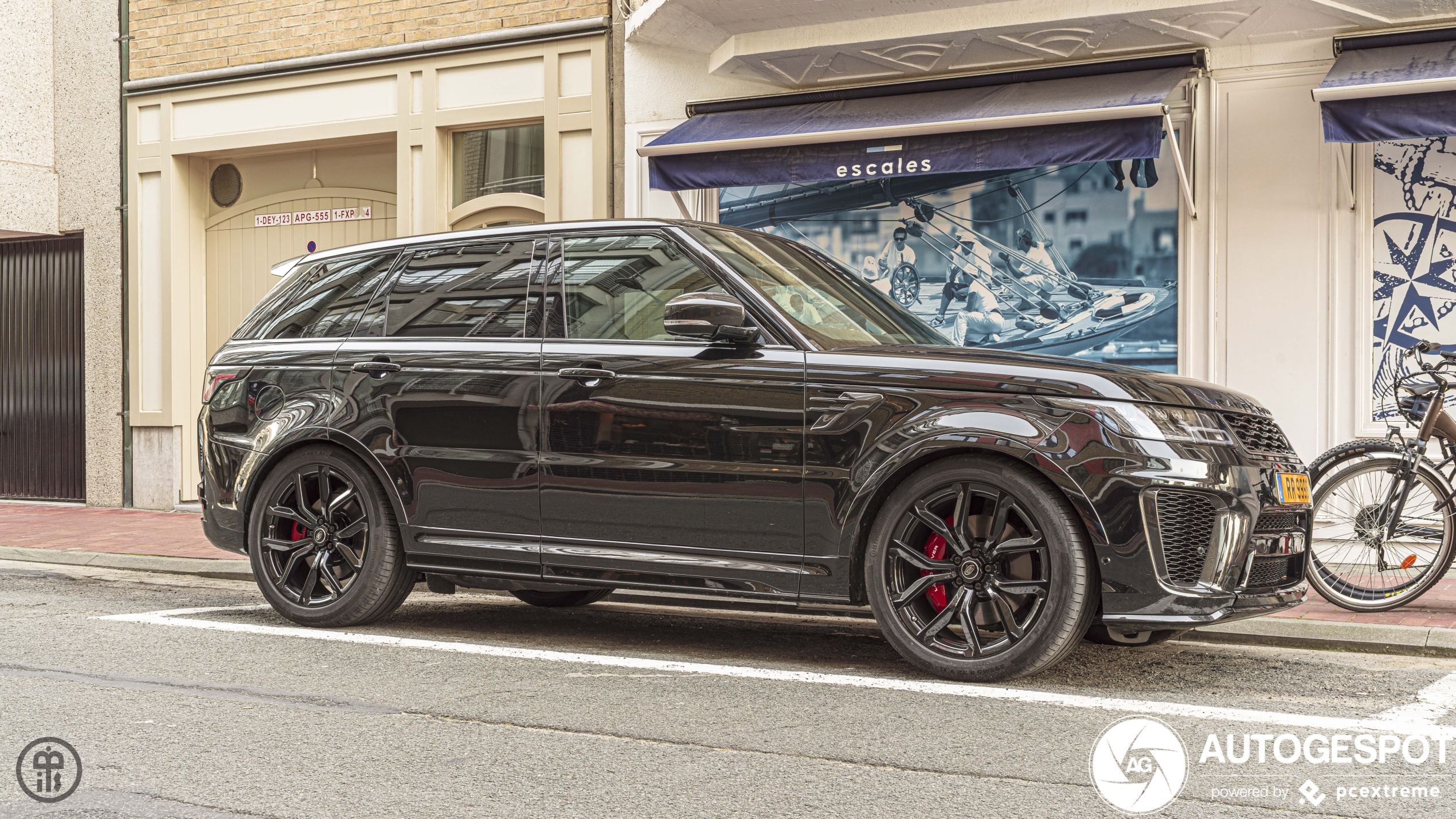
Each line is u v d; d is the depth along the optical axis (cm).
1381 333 860
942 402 493
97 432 1326
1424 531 656
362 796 352
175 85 1285
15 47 1312
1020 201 967
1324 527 680
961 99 934
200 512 1259
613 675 512
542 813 338
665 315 513
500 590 743
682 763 385
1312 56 872
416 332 609
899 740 412
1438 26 831
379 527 602
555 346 567
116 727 425
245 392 645
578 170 1125
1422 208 848
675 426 534
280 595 629
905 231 1005
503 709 452
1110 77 905
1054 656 479
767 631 636
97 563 917
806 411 512
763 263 569
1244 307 895
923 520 500
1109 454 468
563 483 555
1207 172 903
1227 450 489
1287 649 586
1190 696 479
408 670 518
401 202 1195
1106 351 941
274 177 1288
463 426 579
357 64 1205
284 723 431
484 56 1155
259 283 1297
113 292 1316
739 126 987
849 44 952
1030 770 379
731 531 522
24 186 1314
